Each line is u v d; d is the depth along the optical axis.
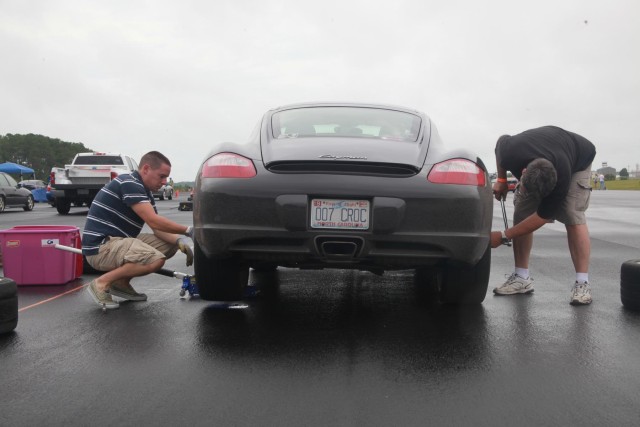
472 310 3.70
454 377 2.44
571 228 3.92
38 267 4.52
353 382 2.38
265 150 3.31
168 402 2.16
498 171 4.18
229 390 2.29
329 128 3.63
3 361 2.62
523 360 2.67
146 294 4.21
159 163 3.86
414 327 3.26
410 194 3.10
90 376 2.44
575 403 2.16
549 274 5.19
